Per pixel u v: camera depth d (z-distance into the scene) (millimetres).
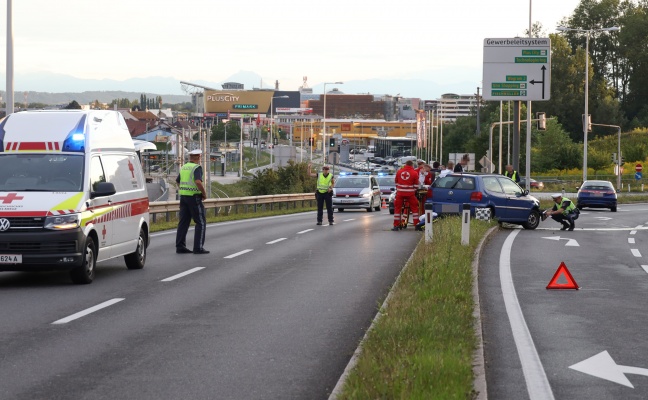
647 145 133000
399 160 182625
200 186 21453
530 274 17828
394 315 10844
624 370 9156
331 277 16750
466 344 9328
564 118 158625
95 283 15750
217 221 37656
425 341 9219
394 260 20016
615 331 11492
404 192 29906
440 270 14727
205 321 11789
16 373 8680
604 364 9445
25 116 16656
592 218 43094
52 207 15047
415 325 10055
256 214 43750
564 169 119062
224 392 7988
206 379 8484
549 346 10445
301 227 32656
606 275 18000
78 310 12625
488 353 9961
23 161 16094
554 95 157500
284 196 52875
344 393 7285
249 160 197250
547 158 118875
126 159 18250
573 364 9430
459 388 7285
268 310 12742
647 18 167250
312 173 79125
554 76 159750
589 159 119312
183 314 12352
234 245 24219
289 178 76750
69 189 15680
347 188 48656
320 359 9414
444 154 167125
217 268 18297
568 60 158750
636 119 164125
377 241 25562
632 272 18609
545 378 8695
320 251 22312
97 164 16500
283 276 16922
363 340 9719
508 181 32531
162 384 8273
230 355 9602
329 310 12750
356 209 51781
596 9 171375
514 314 12758
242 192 92438
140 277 16703
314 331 11078
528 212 32656
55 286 15336
